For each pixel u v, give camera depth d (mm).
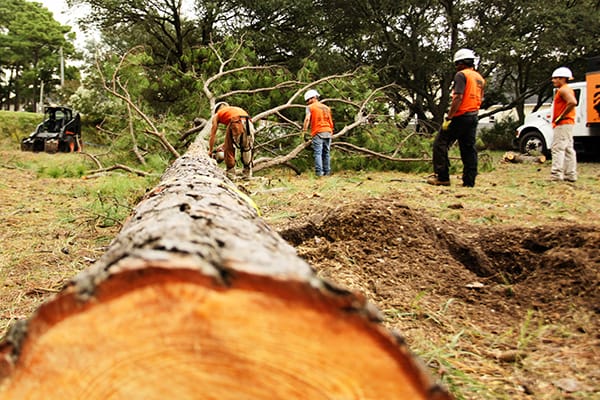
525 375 2244
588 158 14164
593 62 12844
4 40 42188
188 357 986
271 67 11562
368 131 10969
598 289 2965
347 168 10859
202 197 2324
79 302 979
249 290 947
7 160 13297
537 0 19516
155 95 12703
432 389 936
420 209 5773
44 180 9328
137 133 10367
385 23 20828
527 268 3619
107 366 1008
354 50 21938
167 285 960
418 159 10477
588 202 6578
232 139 7941
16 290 3676
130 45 22484
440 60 20656
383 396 962
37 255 4492
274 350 964
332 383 966
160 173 9008
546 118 14492
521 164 13297
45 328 1005
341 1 20656
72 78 44719
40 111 37500
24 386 1032
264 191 7078
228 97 10766
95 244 4914
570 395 2043
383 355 946
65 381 1024
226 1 19438
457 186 8117
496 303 3098
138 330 984
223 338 968
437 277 3475
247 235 1641
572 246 3588
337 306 929
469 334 2701
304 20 20109
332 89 11109
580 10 19234
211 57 12094
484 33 20250
